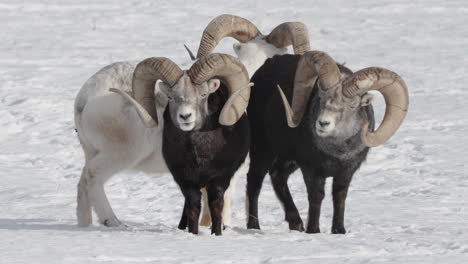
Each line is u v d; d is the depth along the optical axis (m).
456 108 76.62
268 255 29.42
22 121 72.50
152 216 44.78
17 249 29.73
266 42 46.19
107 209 40.03
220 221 37.06
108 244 31.16
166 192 51.25
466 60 103.38
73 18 141.25
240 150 37.44
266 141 41.62
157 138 39.94
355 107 35.78
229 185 38.25
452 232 37.66
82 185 40.41
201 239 33.16
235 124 37.03
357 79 35.31
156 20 140.62
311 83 37.34
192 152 36.25
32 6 152.25
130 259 28.30
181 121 34.88
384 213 44.38
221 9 152.12
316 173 38.00
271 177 41.97
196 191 37.22
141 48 113.31
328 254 29.81
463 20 138.50
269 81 41.66
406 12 147.62
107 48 113.25
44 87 86.12
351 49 113.50
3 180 54.59
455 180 53.41
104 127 39.88
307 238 34.09
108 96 39.94
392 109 36.44
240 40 46.34
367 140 36.06
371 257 29.34
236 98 36.22
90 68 98.06
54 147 65.06
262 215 45.03
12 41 117.50
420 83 89.00
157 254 29.25
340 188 37.94
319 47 115.25
